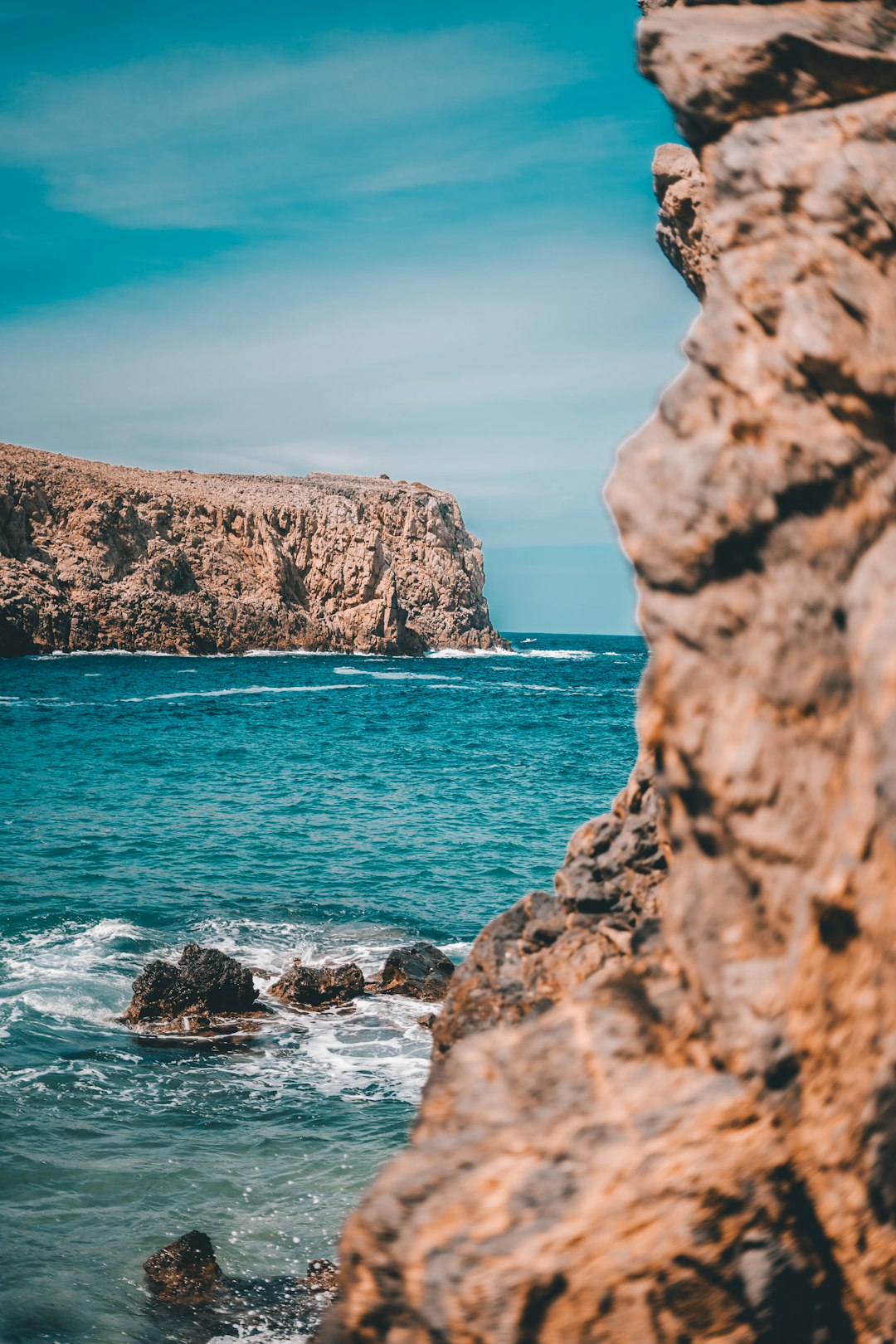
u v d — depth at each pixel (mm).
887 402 2438
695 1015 2609
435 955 16062
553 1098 2697
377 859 23344
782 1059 2385
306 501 137000
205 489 138625
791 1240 2328
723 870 2521
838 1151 2299
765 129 2756
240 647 109875
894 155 2596
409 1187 2623
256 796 31219
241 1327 7691
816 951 2342
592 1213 2418
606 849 5250
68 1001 14125
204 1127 10797
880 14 2732
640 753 5395
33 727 45625
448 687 80500
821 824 2367
